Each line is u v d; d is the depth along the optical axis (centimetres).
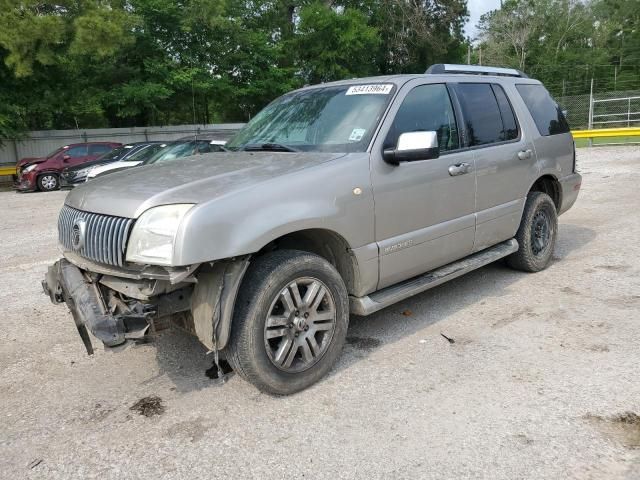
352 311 395
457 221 455
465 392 341
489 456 278
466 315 470
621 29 5681
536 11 5638
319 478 270
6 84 2159
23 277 657
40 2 1989
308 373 354
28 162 1916
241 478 274
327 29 3170
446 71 486
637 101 2530
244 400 347
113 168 1274
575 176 630
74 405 354
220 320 314
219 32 2884
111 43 2062
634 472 261
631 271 564
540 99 596
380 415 321
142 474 281
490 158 487
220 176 347
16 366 414
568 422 303
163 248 299
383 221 391
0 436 321
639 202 954
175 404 348
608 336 409
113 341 305
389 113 404
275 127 456
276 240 370
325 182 355
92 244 334
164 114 3198
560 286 532
